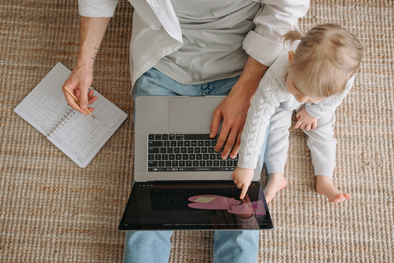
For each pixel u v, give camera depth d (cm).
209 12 102
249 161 91
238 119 102
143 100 104
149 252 104
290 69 81
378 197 122
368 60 131
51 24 133
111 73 130
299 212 121
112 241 118
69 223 119
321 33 75
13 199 121
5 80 129
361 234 119
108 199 121
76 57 131
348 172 124
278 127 119
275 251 118
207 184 103
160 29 100
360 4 133
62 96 127
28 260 116
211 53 108
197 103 105
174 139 104
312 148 122
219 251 109
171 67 110
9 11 133
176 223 89
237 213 92
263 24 96
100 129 125
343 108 128
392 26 133
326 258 117
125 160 124
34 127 125
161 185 102
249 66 103
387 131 127
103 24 104
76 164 124
